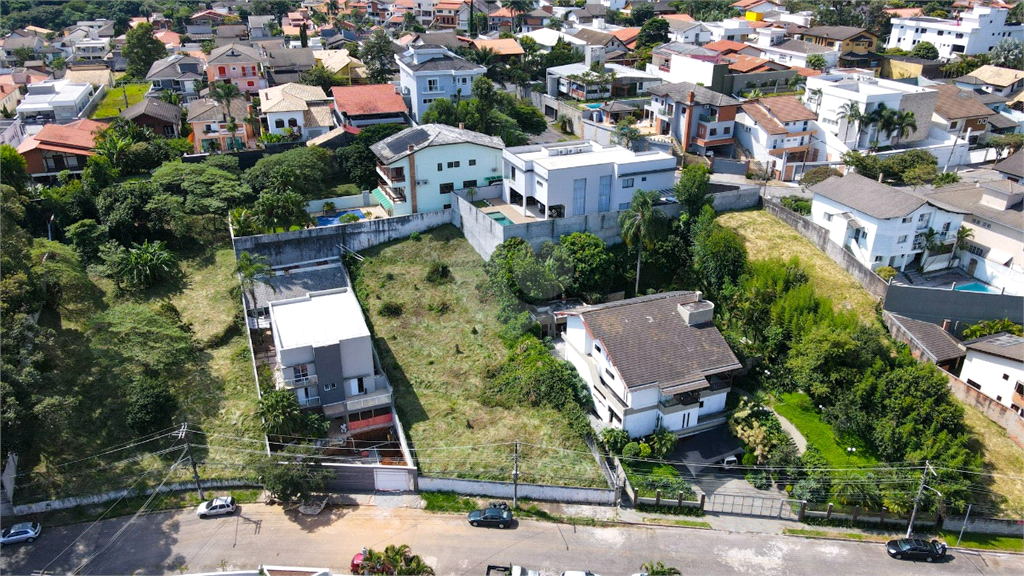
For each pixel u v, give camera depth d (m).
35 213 63.25
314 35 144.75
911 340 51.28
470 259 62.06
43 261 52.69
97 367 47.97
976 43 128.88
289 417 43.34
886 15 150.00
